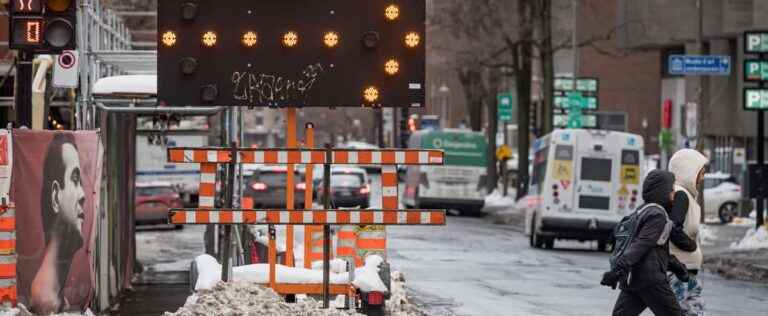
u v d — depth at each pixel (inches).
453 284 2062.0
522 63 5285.4
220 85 1443.2
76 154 1381.6
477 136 4913.9
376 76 1445.6
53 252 1330.0
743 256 2652.6
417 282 2097.7
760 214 3144.7
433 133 4923.7
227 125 1873.8
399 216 1283.2
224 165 1772.9
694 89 5856.3
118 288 1718.8
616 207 3043.8
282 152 1293.1
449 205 4894.2
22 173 1307.8
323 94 1445.6
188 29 1440.7
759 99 3161.9
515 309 1678.2
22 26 1357.0
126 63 1868.8
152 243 2992.1
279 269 1389.0
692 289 1188.5
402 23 1446.9
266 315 1239.5
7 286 1278.3
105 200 1565.0
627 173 3048.7
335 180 4662.9
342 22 1446.9
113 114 1673.2
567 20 7480.3
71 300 1373.0
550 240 3129.9
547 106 4815.5
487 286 2030.0
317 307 1312.7
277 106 1446.9
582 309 1686.8
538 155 3211.1
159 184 3732.8
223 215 1280.8
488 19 5137.8
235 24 1444.4
